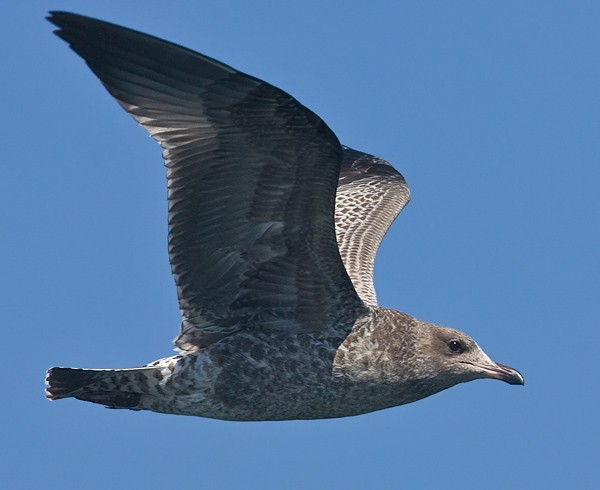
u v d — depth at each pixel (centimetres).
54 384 1548
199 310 1560
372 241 1892
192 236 1496
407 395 1652
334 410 1620
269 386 1583
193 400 1576
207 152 1456
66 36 1379
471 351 1677
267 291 1566
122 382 1558
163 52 1397
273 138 1446
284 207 1492
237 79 1413
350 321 1609
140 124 1434
